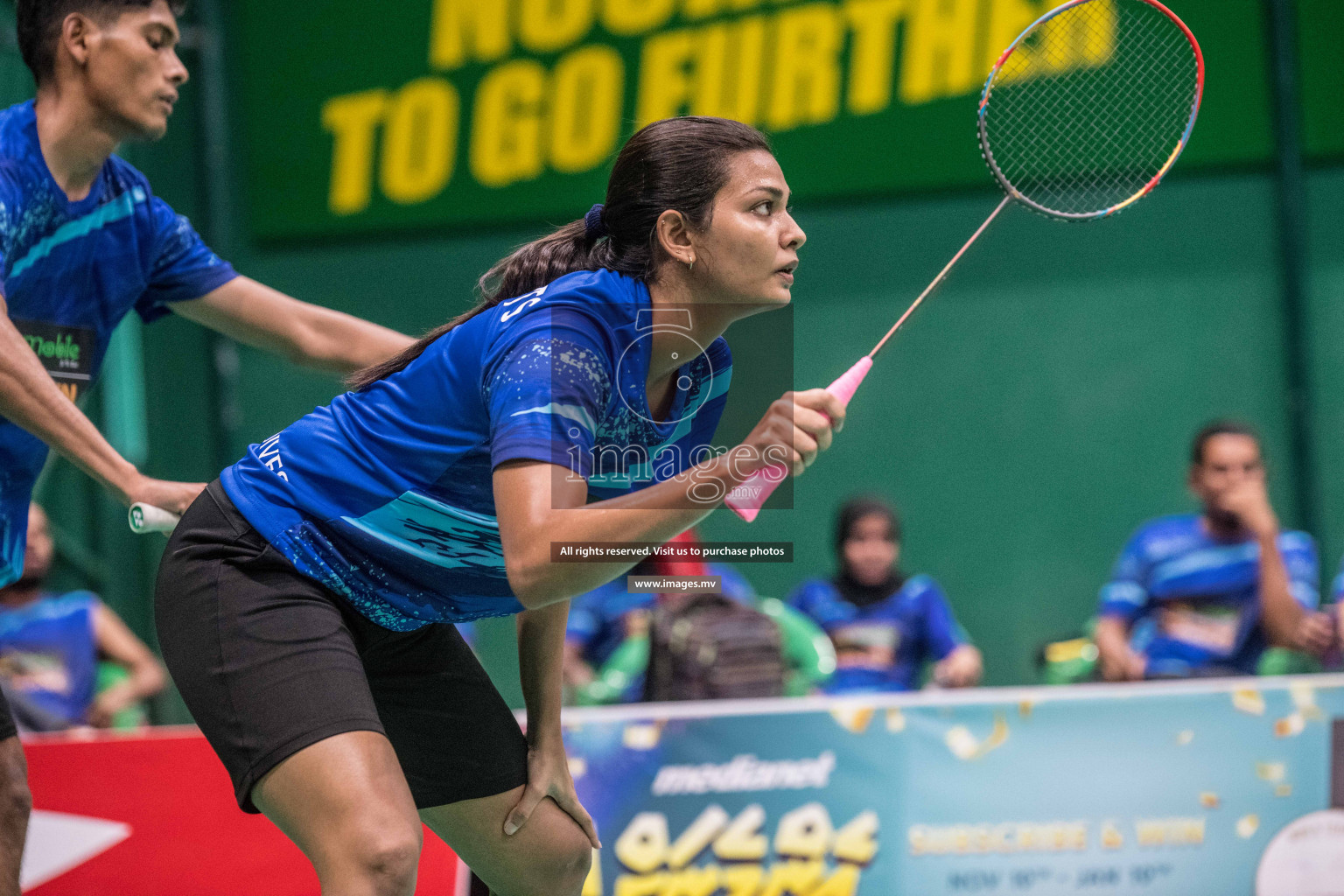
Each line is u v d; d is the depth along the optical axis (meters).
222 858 6.08
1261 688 6.58
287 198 12.70
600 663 9.01
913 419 12.42
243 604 3.44
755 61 12.15
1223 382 12.37
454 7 12.44
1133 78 10.32
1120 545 12.35
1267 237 12.34
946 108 12.02
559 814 4.18
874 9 12.00
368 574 3.54
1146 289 12.37
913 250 12.38
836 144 12.15
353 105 12.59
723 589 8.64
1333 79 12.14
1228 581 8.88
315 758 3.21
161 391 12.45
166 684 12.15
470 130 12.51
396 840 3.15
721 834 6.27
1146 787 6.48
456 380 3.32
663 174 3.33
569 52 12.32
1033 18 11.66
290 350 4.95
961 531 12.44
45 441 3.91
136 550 12.44
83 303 4.54
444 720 3.96
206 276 4.84
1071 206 11.72
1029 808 6.43
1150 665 9.03
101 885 6.05
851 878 6.34
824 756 6.37
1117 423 12.38
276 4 12.61
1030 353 12.40
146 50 4.26
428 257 12.70
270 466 3.57
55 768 6.11
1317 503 12.16
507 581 3.65
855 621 9.13
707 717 6.31
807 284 12.41
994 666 12.38
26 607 8.98
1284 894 6.51
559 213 12.45
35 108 4.29
